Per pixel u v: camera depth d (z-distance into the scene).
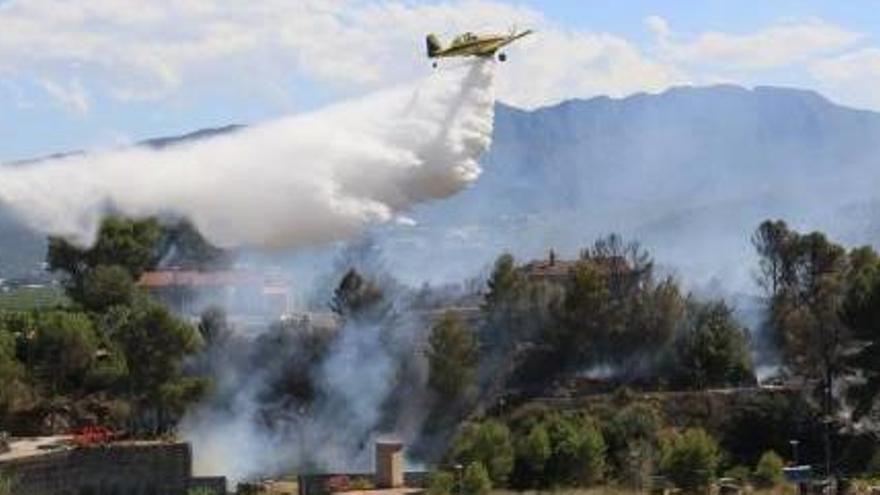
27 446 83.00
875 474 99.62
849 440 109.31
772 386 117.69
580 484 90.69
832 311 117.69
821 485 88.31
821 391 114.06
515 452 90.81
